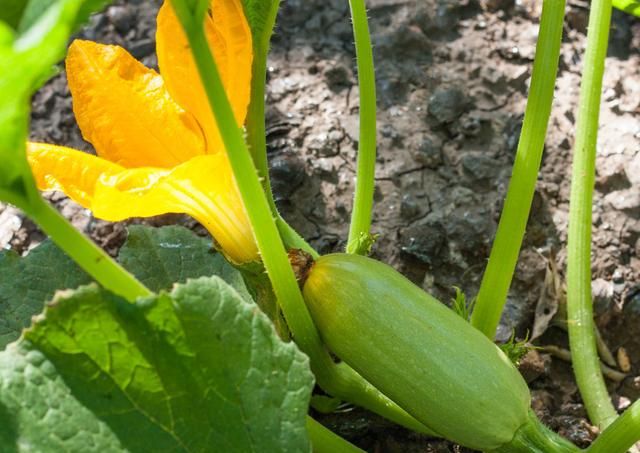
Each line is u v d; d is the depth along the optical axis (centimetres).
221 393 96
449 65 134
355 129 130
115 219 99
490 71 133
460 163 129
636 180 127
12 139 87
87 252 94
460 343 101
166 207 100
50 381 94
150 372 95
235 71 101
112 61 103
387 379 101
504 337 121
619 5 121
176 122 103
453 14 137
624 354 123
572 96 133
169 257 116
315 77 133
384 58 134
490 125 130
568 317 119
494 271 109
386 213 126
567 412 119
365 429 116
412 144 129
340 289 102
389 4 137
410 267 124
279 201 126
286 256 100
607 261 125
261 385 96
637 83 133
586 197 117
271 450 95
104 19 137
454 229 125
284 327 106
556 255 125
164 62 101
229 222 102
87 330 94
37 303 111
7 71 83
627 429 104
